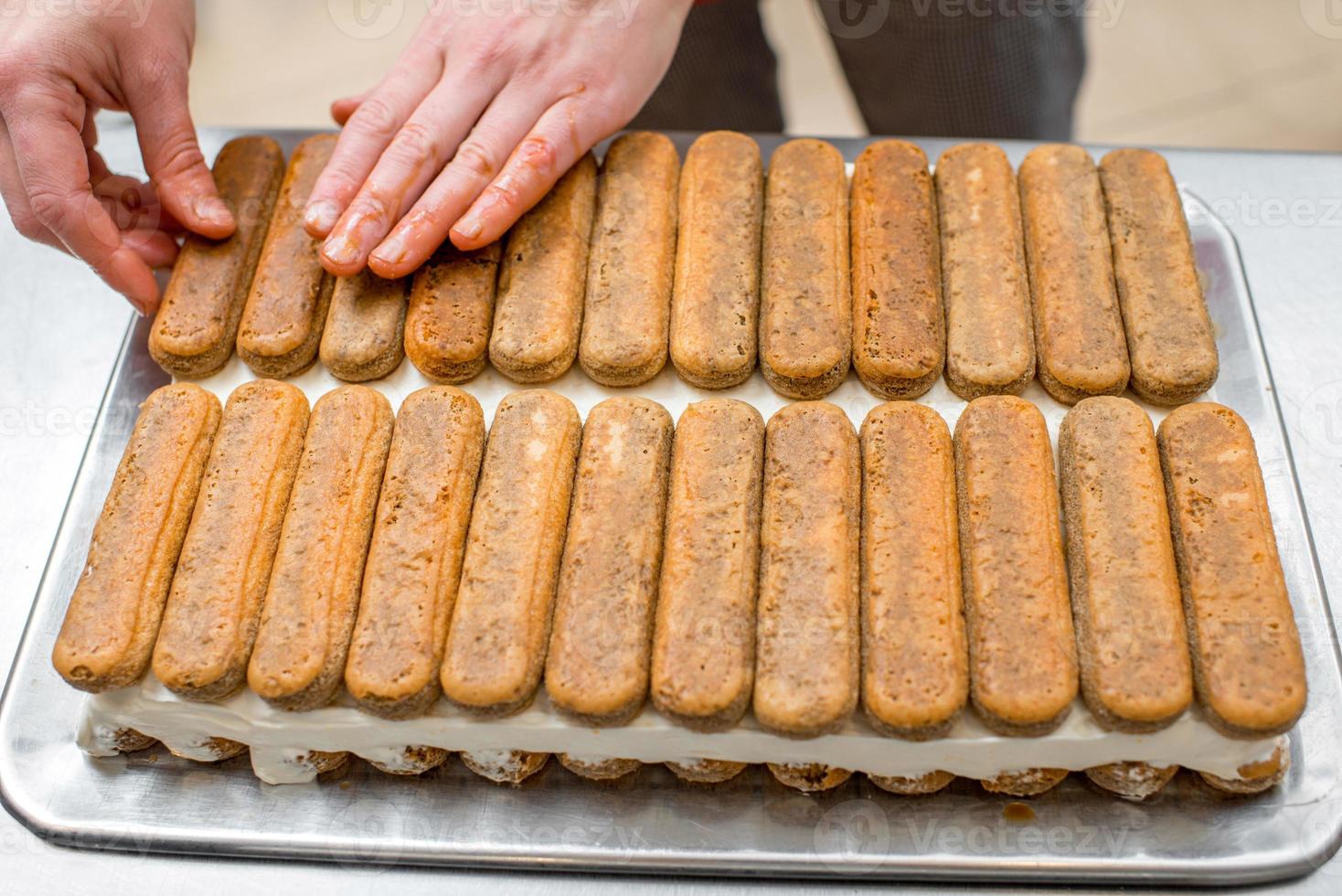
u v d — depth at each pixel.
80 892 1.00
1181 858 0.97
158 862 1.01
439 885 1.00
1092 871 0.97
